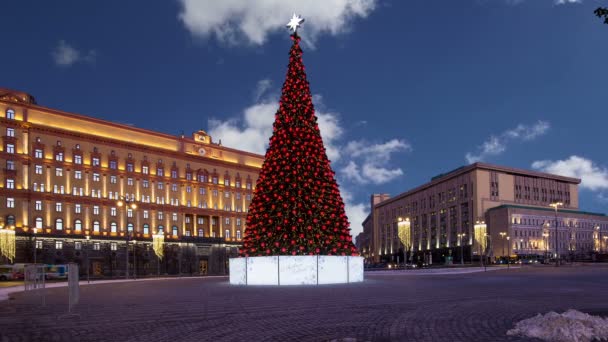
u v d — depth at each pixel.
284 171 32.62
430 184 167.38
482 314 14.33
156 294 25.59
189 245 105.88
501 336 10.49
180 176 107.88
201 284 37.22
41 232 86.38
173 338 11.07
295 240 31.75
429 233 168.00
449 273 61.19
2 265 74.00
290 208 32.16
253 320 13.88
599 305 16.73
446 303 17.94
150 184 102.94
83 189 93.38
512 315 13.98
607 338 9.88
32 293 29.72
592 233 152.62
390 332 11.33
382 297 20.98
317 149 33.47
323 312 15.50
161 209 103.44
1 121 84.50
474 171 146.00
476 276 48.56
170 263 102.38
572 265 92.25
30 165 87.25
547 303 17.59
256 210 33.34
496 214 138.38
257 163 123.06
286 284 31.25
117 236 95.69
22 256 83.19
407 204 184.00
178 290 28.95
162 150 105.06
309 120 34.00
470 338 10.34
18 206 84.75
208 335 11.41
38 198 87.31
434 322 12.79
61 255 88.06
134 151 101.44
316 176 32.78
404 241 81.31
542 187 157.50
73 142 93.06
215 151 115.25
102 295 25.67
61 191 90.56
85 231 92.56
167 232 103.94
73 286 16.94
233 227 114.88
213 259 109.69
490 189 146.38
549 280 37.16
